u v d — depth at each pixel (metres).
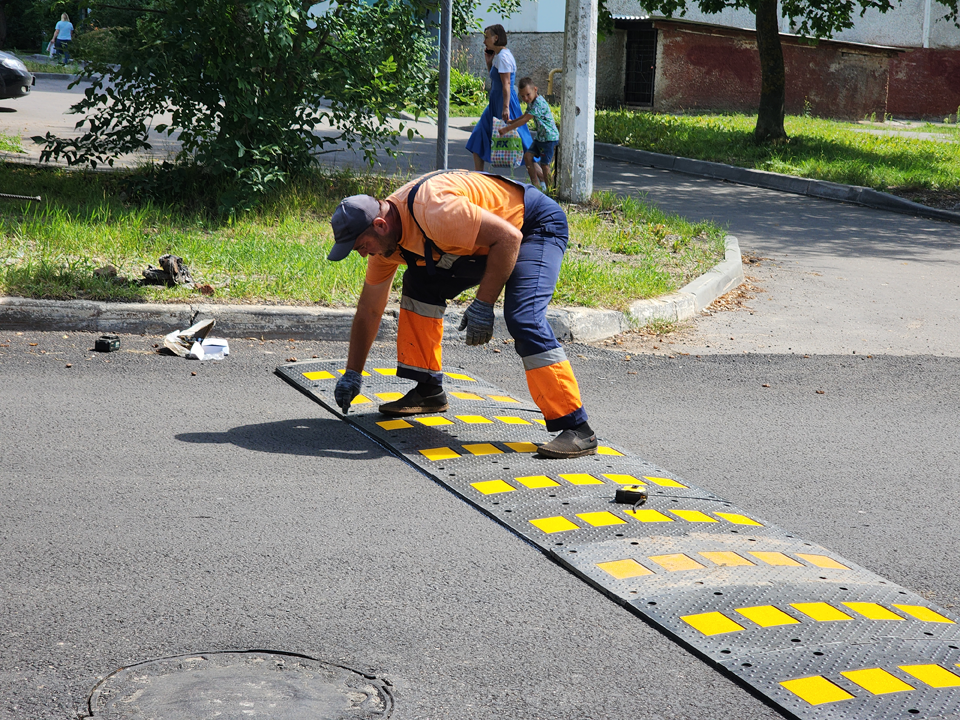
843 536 3.98
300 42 9.77
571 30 11.30
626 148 18.09
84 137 9.62
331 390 5.44
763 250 10.67
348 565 3.47
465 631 3.06
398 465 4.49
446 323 6.68
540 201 4.70
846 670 2.89
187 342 6.07
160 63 9.15
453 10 10.77
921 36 29.08
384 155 14.57
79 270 6.76
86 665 2.78
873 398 5.95
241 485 4.14
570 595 3.33
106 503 3.89
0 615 3.03
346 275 7.25
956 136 23.73
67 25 24.52
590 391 5.84
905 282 9.37
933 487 4.57
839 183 15.22
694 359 6.62
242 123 9.55
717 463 4.77
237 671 2.78
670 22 24.48
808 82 26.47
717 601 3.29
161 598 3.17
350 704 2.65
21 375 5.39
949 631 3.18
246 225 8.77
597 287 7.57
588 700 2.73
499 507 4.02
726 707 2.72
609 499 4.14
